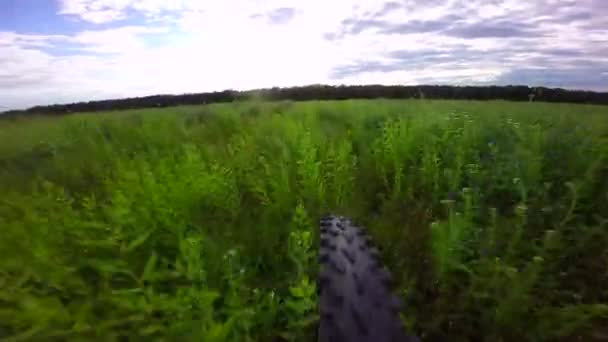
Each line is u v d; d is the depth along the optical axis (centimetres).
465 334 250
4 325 215
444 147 529
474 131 565
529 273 251
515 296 236
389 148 513
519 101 1141
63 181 515
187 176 376
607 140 457
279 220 367
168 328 194
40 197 365
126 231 304
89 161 586
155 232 310
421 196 425
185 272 234
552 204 378
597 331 243
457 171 418
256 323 230
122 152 580
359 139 646
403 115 740
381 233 350
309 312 238
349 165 457
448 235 278
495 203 409
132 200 334
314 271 280
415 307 271
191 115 1082
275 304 239
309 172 393
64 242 296
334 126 765
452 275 296
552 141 515
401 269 306
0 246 268
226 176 421
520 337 239
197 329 186
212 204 385
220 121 886
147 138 687
